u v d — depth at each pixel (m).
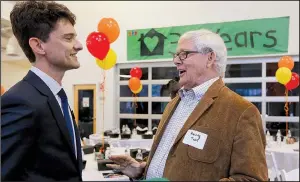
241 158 0.79
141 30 5.01
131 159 1.16
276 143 3.54
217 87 0.97
